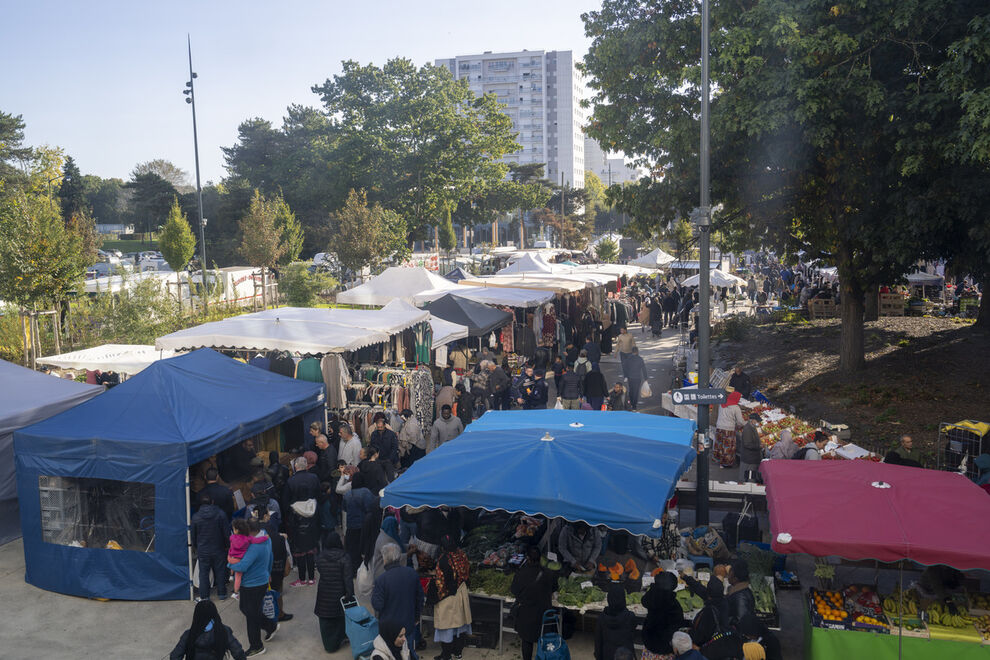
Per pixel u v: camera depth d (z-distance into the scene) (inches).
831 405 747.4
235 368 532.1
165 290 1268.5
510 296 1012.5
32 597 416.5
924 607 317.7
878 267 762.8
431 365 789.2
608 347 1116.5
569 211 4584.2
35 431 420.5
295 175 2770.7
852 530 288.5
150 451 403.9
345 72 2349.9
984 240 613.0
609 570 363.3
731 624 300.8
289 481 429.7
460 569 337.1
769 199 815.7
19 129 2647.6
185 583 409.4
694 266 1818.4
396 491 344.2
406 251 1875.0
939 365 833.5
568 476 343.6
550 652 313.0
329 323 681.6
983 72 578.6
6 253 892.0
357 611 337.7
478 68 7185.0
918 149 616.4
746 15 675.4
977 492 317.1
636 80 796.0
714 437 625.0
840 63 634.2
